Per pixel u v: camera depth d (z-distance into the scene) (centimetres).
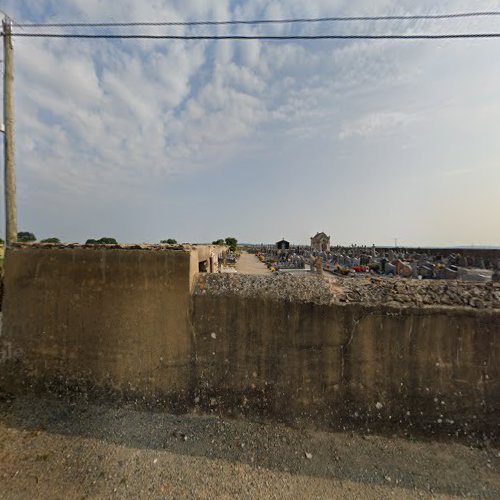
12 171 404
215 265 818
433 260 1872
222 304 314
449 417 282
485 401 279
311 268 1734
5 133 402
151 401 318
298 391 300
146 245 354
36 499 214
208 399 311
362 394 293
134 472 237
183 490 222
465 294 301
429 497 221
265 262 2694
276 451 263
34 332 348
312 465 248
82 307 338
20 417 304
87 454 256
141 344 326
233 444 270
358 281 341
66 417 304
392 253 2358
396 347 290
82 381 335
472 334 283
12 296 354
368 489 226
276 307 306
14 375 346
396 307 290
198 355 316
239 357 310
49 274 347
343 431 286
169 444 269
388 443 273
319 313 300
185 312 319
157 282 324
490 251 1911
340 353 296
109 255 335
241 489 224
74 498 215
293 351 303
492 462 254
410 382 288
